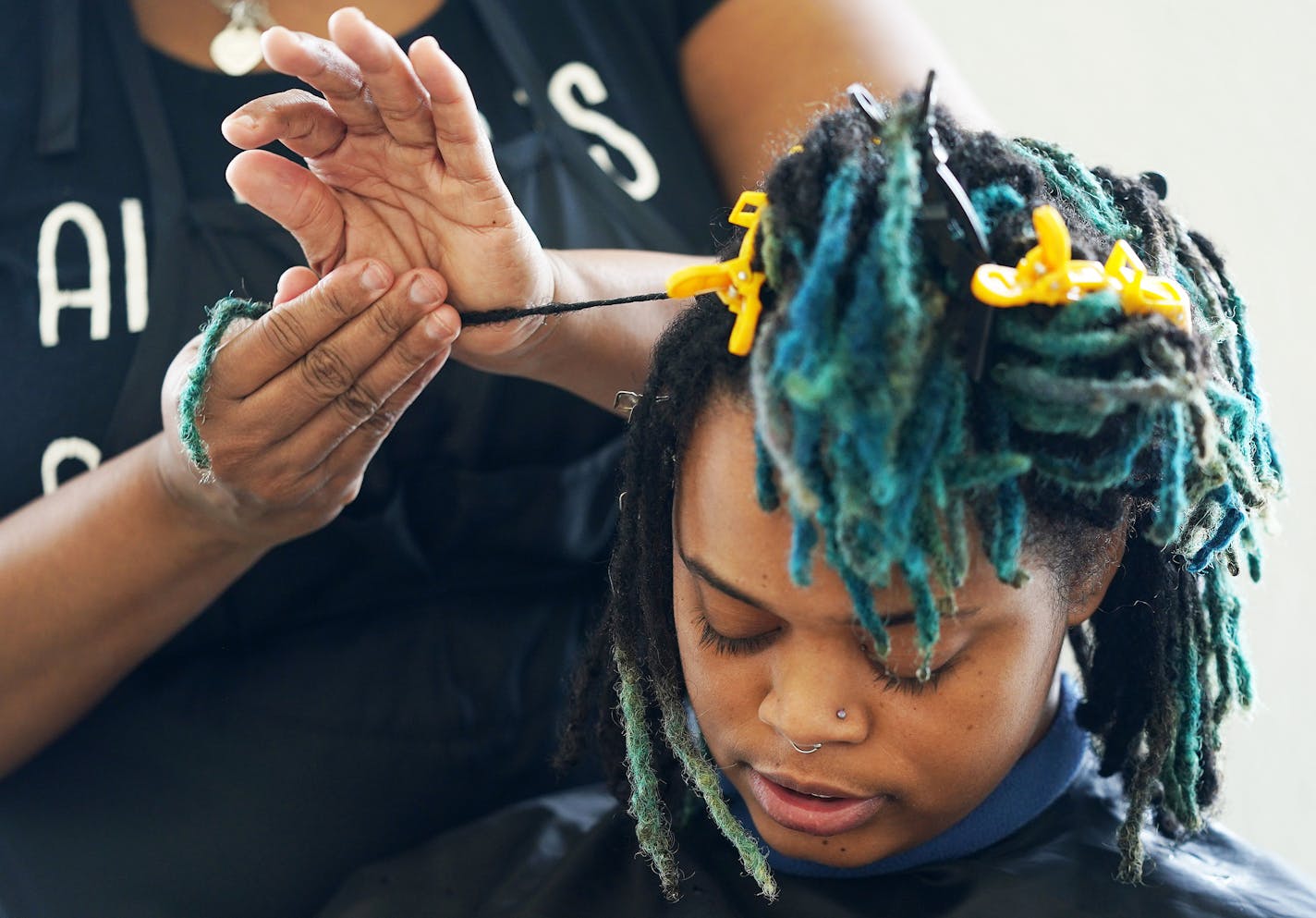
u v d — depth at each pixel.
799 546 0.56
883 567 0.55
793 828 0.69
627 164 0.98
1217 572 0.71
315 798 0.89
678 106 1.02
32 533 0.83
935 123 0.60
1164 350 0.55
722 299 0.62
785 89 1.00
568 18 0.98
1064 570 0.65
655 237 0.97
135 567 0.82
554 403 0.92
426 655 0.92
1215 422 0.60
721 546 0.62
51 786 0.89
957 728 0.65
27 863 0.87
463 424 0.90
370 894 0.84
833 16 0.99
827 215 0.54
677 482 0.66
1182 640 0.72
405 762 0.90
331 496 0.79
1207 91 1.30
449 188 0.68
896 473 0.53
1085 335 0.55
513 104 0.96
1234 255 1.29
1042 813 0.76
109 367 0.90
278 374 0.71
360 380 0.71
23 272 0.90
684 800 0.82
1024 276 0.55
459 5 0.96
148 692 0.91
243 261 0.90
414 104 0.65
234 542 0.81
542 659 0.94
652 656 0.73
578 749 0.82
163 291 0.90
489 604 0.94
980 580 0.61
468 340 0.73
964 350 0.55
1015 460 0.55
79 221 0.90
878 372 0.52
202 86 0.93
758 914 0.76
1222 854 0.77
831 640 0.62
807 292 0.52
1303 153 1.28
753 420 0.60
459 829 0.88
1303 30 1.28
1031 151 0.68
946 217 0.55
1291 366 1.27
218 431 0.72
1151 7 1.31
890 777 0.66
